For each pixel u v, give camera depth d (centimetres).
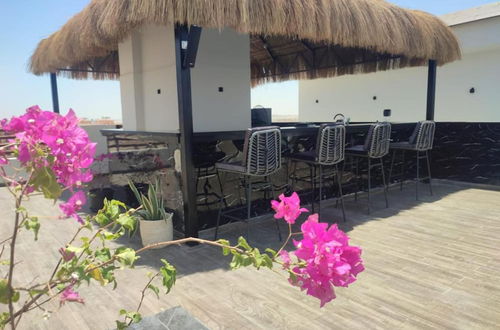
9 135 87
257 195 403
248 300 227
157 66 388
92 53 402
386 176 551
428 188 559
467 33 580
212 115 398
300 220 400
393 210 435
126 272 269
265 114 513
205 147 350
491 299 225
